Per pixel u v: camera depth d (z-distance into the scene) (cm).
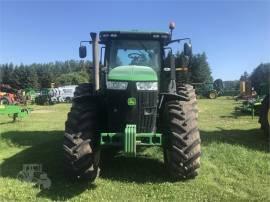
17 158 882
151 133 705
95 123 721
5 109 1517
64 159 695
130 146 668
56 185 690
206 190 663
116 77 702
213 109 2278
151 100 700
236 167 798
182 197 633
